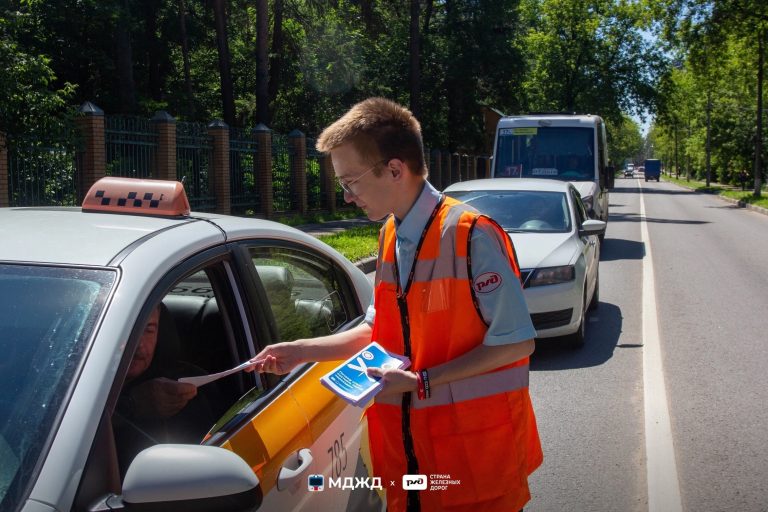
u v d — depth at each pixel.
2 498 1.68
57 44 25.16
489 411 2.21
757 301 10.41
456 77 35.62
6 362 1.92
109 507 1.75
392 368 2.16
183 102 29.81
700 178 89.94
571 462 4.89
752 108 53.66
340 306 3.44
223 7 26.39
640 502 4.34
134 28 24.22
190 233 2.47
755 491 4.45
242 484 1.78
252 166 21.08
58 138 12.36
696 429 5.44
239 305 2.57
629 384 6.53
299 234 3.22
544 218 8.66
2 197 11.77
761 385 6.46
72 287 2.08
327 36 31.91
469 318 2.20
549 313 7.39
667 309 9.83
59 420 1.79
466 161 43.75
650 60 46.25
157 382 2.44
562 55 46.34
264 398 2.54
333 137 2.25
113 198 2.74
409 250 2.25
